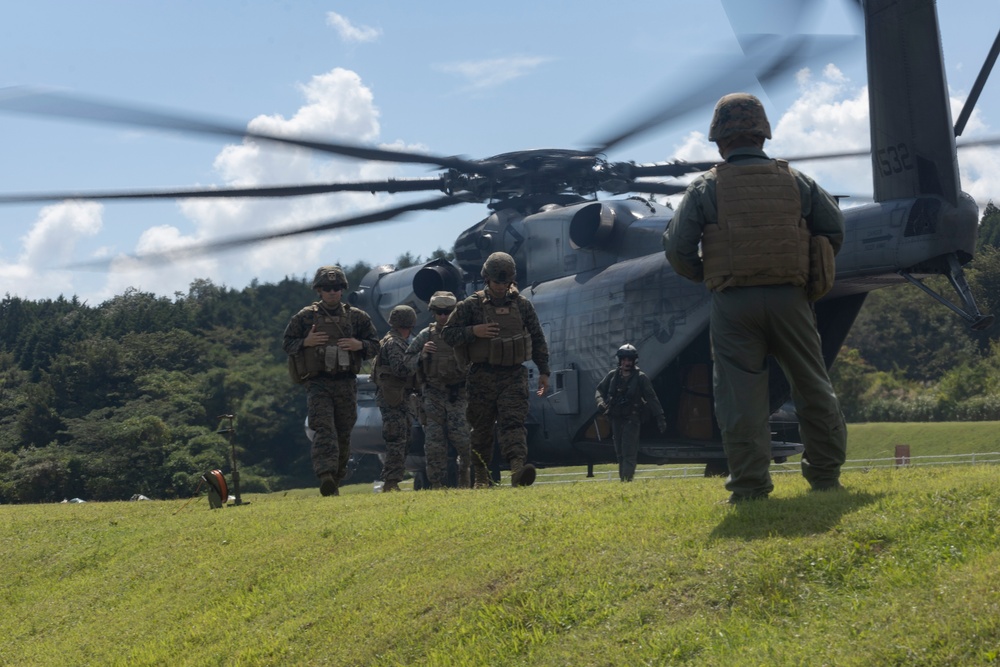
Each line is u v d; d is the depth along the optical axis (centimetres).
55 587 825
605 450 1789
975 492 486
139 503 1138
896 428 3575
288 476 6494
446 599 525
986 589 373
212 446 5972
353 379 1090
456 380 1252
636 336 1666
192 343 7600
